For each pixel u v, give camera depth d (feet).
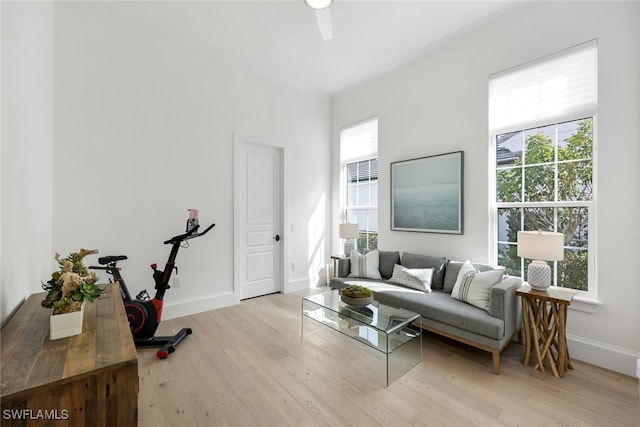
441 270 9.96
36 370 2.91
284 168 13.71
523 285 8.18
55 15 8.21
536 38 8.42
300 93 14.35
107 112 9.08
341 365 7.28
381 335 7.60
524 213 8.98
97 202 8.92
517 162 9.11
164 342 8.13
